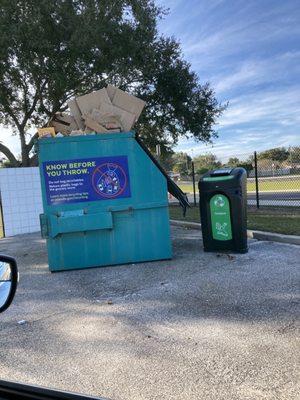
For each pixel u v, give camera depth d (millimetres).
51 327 4859
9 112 20406
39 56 16547
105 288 6293
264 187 27016
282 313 4773
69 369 3828
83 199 7512
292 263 6895
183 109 20781
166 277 6625
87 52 16578
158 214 7695
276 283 5879
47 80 18125
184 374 3613
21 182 13516
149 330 4598
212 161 24078
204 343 4176
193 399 3238
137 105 7980
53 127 8094
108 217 7520
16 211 13422
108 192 7562
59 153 7457
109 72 18281
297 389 3270
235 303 5215
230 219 7855
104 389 3457
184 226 12195
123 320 4938
